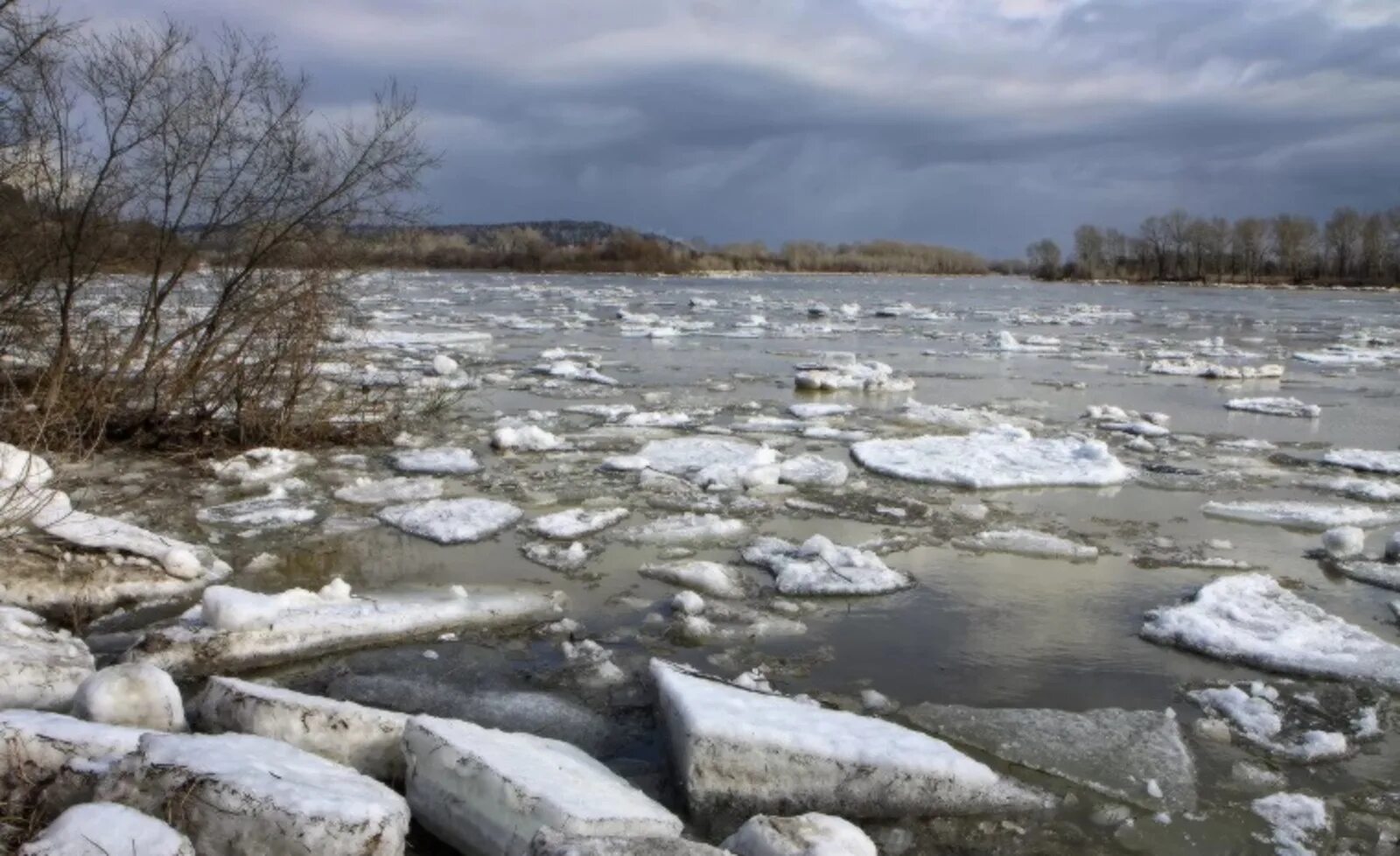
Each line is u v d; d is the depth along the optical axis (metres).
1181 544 7.66
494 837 3.35
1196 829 3.90
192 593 5.99
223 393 9.82
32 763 3.36
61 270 8.81
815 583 6.42
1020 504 8.74
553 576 6.59
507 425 11.75
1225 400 15.70
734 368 18.33
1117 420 13.35
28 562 5.64
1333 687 5.20
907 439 11.29
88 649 4.97
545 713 4.66
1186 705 5.00
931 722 4.66
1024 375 18.27
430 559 6.84
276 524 7.50
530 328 26.16
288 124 9.45
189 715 4.13
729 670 5.20
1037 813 3.96
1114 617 6.11
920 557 7.19
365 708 3.96
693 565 6.59
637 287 53.72
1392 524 8.35
